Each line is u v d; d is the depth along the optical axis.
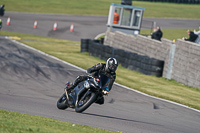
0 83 42.19
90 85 24.45
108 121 27.03
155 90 47.47
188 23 134.88
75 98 25.50
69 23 132.88
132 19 93.81
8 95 36.19
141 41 72.94
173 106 37.78
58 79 48.66
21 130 17.17
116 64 24.48
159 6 188.38
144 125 27.02
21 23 124.69
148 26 127.88
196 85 52.50
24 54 69.50
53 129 18.39
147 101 39.25
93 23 137.00
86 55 81.94
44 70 54.12
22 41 92.94
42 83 44.81
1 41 86.12
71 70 57.03
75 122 25.25
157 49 65.56
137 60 64.56
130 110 33.81
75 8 168.12
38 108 30.50
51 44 94.75
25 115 24.42
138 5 184.25
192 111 36.25
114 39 86.62
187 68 55.00
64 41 105.00
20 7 156.38
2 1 164.00
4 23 121.25
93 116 28.73
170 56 60.12
